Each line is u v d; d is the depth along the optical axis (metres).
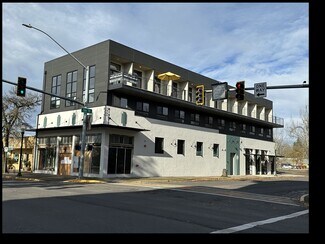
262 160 51.94
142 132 31.78
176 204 13.18
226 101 45.31
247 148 47.88
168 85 35.94
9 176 28.27
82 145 25.52
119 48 30.92
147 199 14.38
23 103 39.28
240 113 48.91
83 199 13.18
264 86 18.59
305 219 10.74
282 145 104.38
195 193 18.05
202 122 40.47
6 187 17.42
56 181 24.52
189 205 13.09
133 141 30.95
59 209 10.36
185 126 36.72
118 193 16.36
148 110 33.47
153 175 32.38
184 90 38.12
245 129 49.00
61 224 8.10
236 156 45.19
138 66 33.38
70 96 32.81
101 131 28.89
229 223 9.39
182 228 8.27
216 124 42.84
